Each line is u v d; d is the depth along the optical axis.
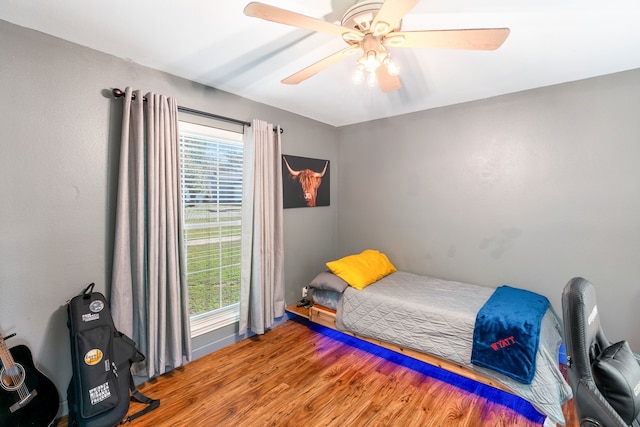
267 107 3.05
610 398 1.13
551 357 1.86
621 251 2.28
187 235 2.50
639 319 2.23
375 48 1.35
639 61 2.08
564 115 2.47
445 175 3.11
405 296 2.56
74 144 1.89
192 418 1.88
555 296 2.56
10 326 1.70
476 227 2.95
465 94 2.76
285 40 1.84
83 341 1.73
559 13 1.53
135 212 2.07
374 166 3.65
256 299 2.85
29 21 1.64
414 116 3.30
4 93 1.64
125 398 1.82
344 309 2.75
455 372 2.13
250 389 2.16
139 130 2.05
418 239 3.34
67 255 1.88
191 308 2.56
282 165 3.22
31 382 1.66
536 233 2.63
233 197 2.84
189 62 2.13
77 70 1.88
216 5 1.50
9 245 1.68
